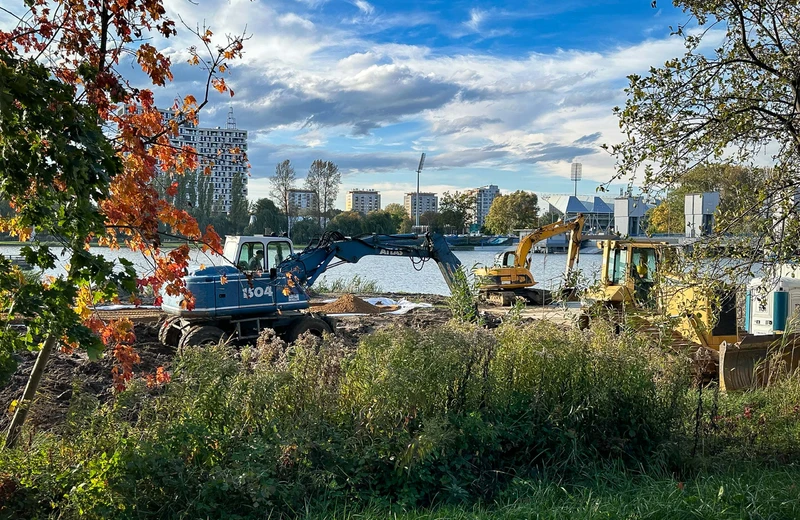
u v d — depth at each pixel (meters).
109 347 7.70
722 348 9.68
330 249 16.58
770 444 7.08
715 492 5.60
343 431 5.84
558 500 5.62
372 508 5.21
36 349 4.99
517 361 6.98
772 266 6.79
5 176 3.98
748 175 6.98
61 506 4.81
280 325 13.92
